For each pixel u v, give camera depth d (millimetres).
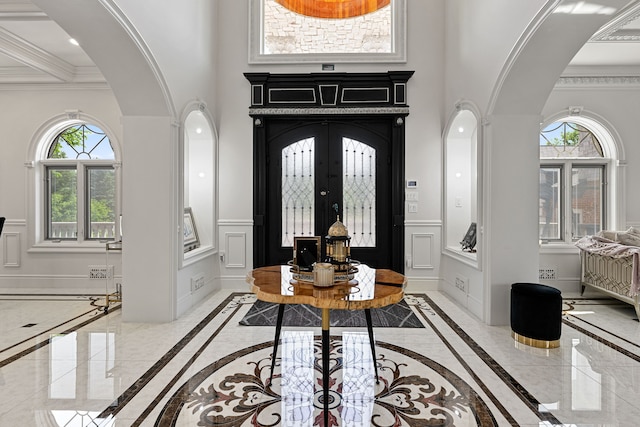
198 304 4227
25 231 5215
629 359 2787
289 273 2395
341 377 2461
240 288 4965
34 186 5219
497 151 3484
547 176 5355
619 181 5172
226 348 2943
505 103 3398
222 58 4977
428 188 4914
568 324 3662
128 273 3584
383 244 5059
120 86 3311
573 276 5082
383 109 4871
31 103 5215
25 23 3863
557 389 2324
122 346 2982
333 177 5047
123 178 3543
